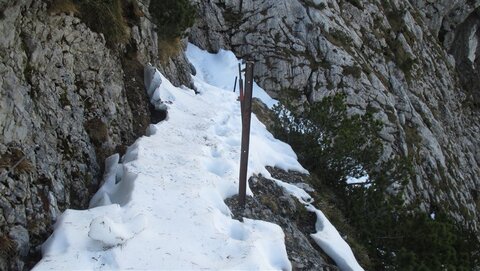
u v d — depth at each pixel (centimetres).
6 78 549
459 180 2642
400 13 3033
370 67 2262
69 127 674
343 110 1257
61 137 647
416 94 2739
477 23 4219
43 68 657
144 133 905
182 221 568
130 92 949
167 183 648
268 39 1970
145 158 713
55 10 700
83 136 701
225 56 1883
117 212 561
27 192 528
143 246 501
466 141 3241
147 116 962
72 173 641
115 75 888
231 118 1125
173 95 1061
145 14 1184
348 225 927
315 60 1998
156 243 511
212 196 665
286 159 1061
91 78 784
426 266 821
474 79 4091
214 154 844
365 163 1188
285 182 951
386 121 2045
